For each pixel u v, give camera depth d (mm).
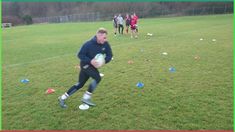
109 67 10188
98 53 6027
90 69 6078
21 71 10094
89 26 38031
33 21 75125
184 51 13359
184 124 5453
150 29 27297
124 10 68625
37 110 6281
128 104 6488
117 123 5562
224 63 10492
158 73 9188
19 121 5758
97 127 5430
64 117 5898
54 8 81688
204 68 9750
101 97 6969
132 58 11859
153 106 6336
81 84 6344
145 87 7684
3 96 7250
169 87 7648
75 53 13891
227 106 6254
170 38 19016
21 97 7164
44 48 16328
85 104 6398
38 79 8883
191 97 6840
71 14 77750
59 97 6840
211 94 7023
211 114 5852
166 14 64625
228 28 25453
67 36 23828
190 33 22094
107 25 38344
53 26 43031
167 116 5809
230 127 5312
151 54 12750
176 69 9703
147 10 66188
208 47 14406
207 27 27281
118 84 8016
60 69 10219
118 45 16078
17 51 15461
